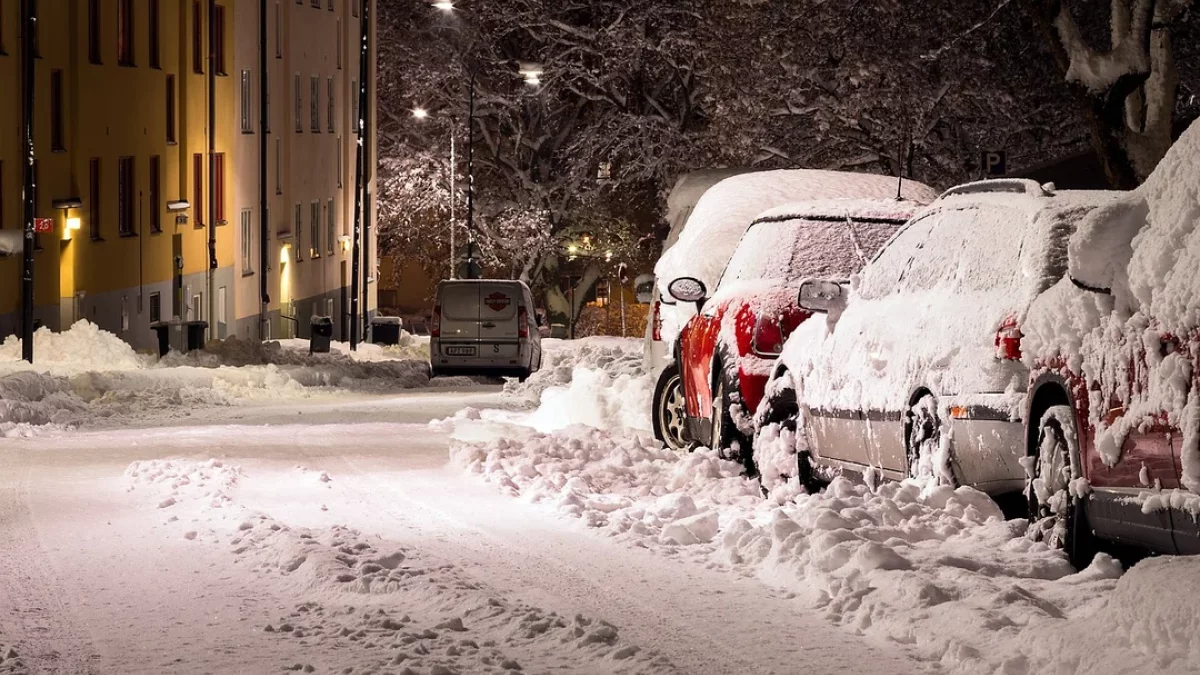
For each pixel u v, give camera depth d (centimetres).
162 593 995
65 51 4916
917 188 2062
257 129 6931
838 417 1279
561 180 8369
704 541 1149
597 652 811
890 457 1187
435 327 4291
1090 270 870
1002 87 4669
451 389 3816
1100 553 899
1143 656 707
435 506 1365
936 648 804
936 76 4653
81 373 3181
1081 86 2773
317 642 852
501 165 8631
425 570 1020
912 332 1160
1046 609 837
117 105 5325
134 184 5503
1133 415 843
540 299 9094
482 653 808
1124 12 2769
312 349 5478
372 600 957
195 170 6159
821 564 983
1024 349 975
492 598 924
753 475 1526
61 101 4912
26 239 3547
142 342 5566
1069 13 2794
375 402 3075
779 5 4819
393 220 8681
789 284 1551
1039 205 1084
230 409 2814
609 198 8519
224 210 6512
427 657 802
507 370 4303
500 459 1617
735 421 1505
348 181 8525
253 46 6844
